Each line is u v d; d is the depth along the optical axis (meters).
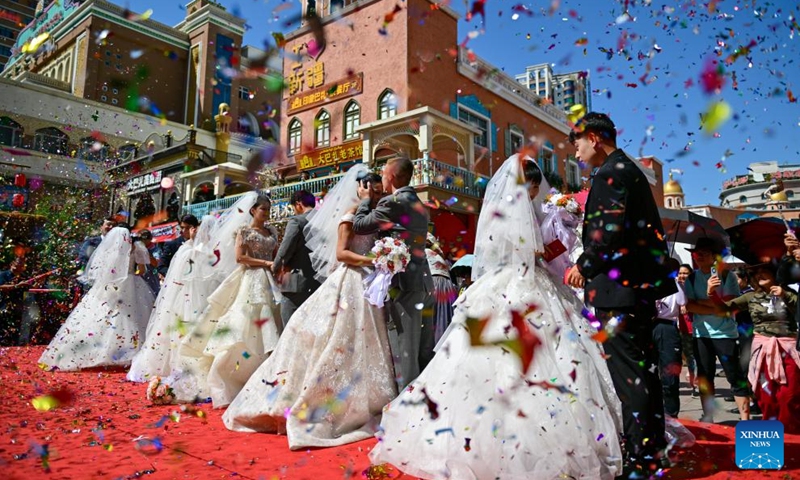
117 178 18.67
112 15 21.95
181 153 20.23
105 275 5.95
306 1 17.55
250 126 23.33
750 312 3.63
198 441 2.81
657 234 2.29
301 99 17.89
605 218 2.20
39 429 3.00
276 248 4.59
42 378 4.86
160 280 7.53
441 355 2.47
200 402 3.91
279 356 3.20
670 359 3.80
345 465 2.36
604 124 2.48
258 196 4.61
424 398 2.36
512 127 18.44
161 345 4.89
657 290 2.27
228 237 4.96
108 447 2.60
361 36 16.31
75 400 3.85
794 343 3.33
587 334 2.47
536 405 2.12
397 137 14.57
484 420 2.12
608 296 2.23
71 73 21.58
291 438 2.65
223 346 3.88
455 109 16.20
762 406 3.42
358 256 3.36
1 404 3.65
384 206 3.35
